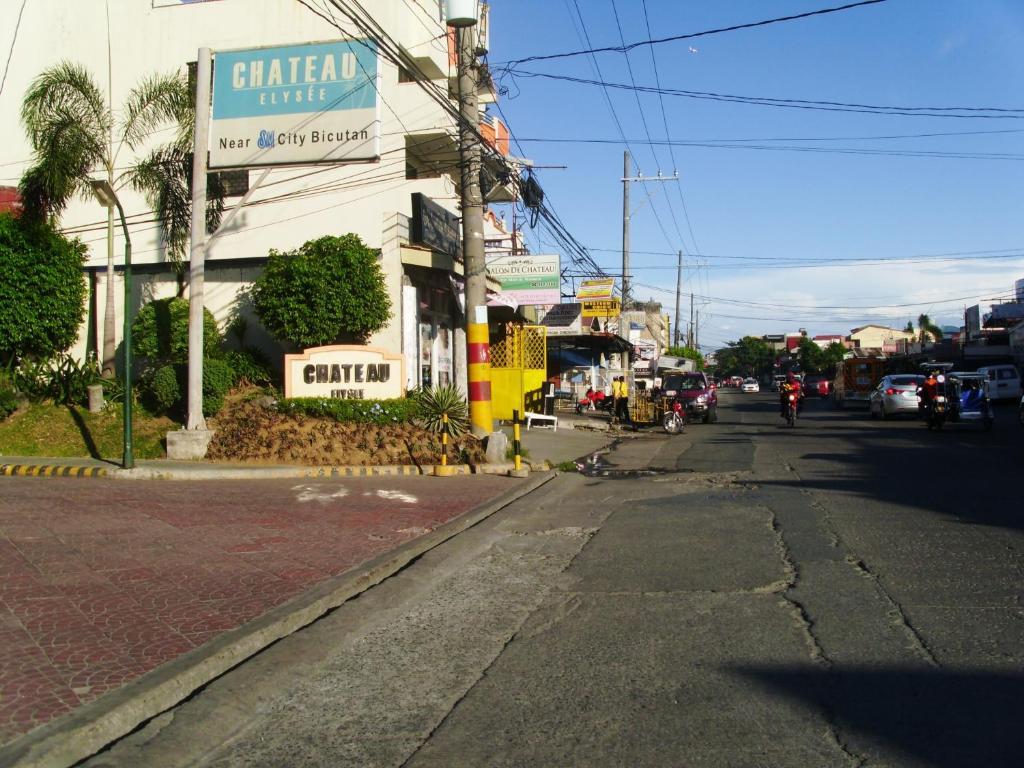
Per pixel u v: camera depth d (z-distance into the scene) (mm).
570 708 5094
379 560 8711
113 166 21312
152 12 23328
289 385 18406
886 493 12617
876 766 4250
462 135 17781
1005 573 7793
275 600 7160
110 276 20297
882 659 5727
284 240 22250
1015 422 29250
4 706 4797
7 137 23844
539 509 12641
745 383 82375
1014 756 4309
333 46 17156
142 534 9836
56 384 19156
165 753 4512
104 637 6109
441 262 22250
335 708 5223
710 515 11227
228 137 17469
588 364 41406
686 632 6434
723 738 4613
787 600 7164
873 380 41750
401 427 17656
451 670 5832
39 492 12766
